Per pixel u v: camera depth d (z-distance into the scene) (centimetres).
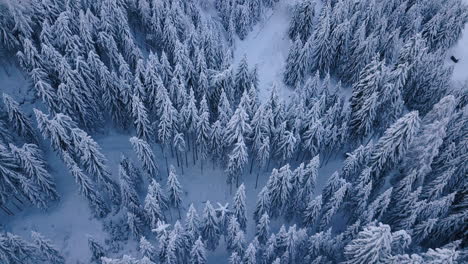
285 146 3888
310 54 5081
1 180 3309
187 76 4275
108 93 4000
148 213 3362
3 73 4281
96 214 3938
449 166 3541
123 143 4569
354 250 2748
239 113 3525
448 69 4562
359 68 4862
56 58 3775
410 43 4331
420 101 4878
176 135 3853
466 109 3988
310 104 4322
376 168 3594
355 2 5434
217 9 6109
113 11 4406
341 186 3428
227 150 4044
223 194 4422
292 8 6194
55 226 3850
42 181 3503
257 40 6116
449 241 3447
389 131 3444
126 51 4406
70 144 3572
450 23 5388
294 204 3700
